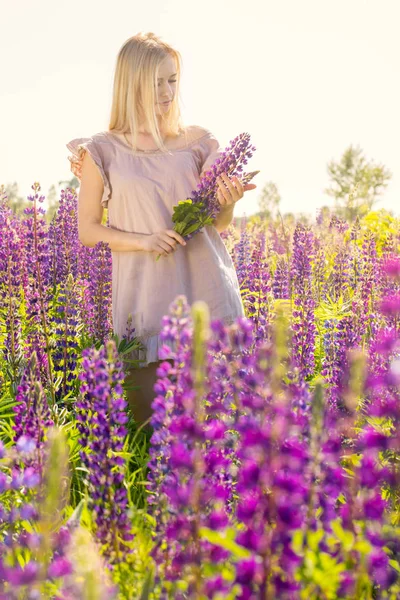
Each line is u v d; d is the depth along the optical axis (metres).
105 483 2.88
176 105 5.13
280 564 2.14
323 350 6.07
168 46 5.04
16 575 2.25
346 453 3.09
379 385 2.82
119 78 5.04
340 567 2.14
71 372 5.61
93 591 1.91
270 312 4.93
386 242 6.96
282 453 2.25
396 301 3.82
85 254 7.91
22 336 5.95
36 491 2.77
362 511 2.26
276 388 2.34
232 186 4.69
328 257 9.95
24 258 6.57
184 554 2.38
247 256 9.09
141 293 4.97
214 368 2.80
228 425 2.53
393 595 2.38
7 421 4.80
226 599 2.16
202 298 4.94
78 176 5.33
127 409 5.04
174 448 2.33
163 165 4.98
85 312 6.50
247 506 2.20
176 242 4.87
